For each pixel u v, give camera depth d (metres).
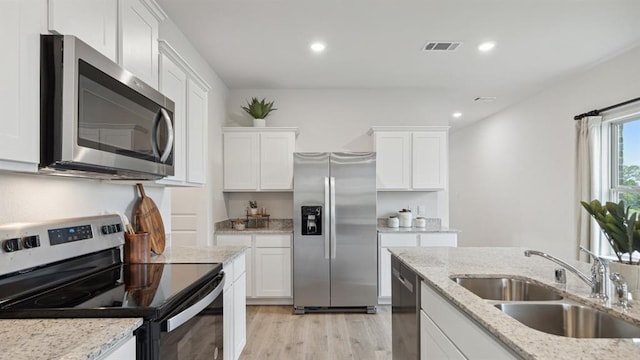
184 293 1.43
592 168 3.87
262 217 4.36
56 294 1.35
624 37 3.21
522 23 2.96
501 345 1.07
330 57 3.66
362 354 2.82
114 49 1.55
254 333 3.25
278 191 4.45
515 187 5.58
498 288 1.80
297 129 4.29
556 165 4.58
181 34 3.10
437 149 4.34
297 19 2.88
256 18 2.87
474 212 7.04
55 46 1.15
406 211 4.46
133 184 2.24
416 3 2.65
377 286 4.03
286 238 3.98
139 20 1.76
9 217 1.33
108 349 0.93
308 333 3.26
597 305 1.29
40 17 1.12
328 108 4.70
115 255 1.91
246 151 4.25
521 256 2.31
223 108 4.38
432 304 1.70
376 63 3.82
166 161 1.84
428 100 4.74
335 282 3.86
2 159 0.99
